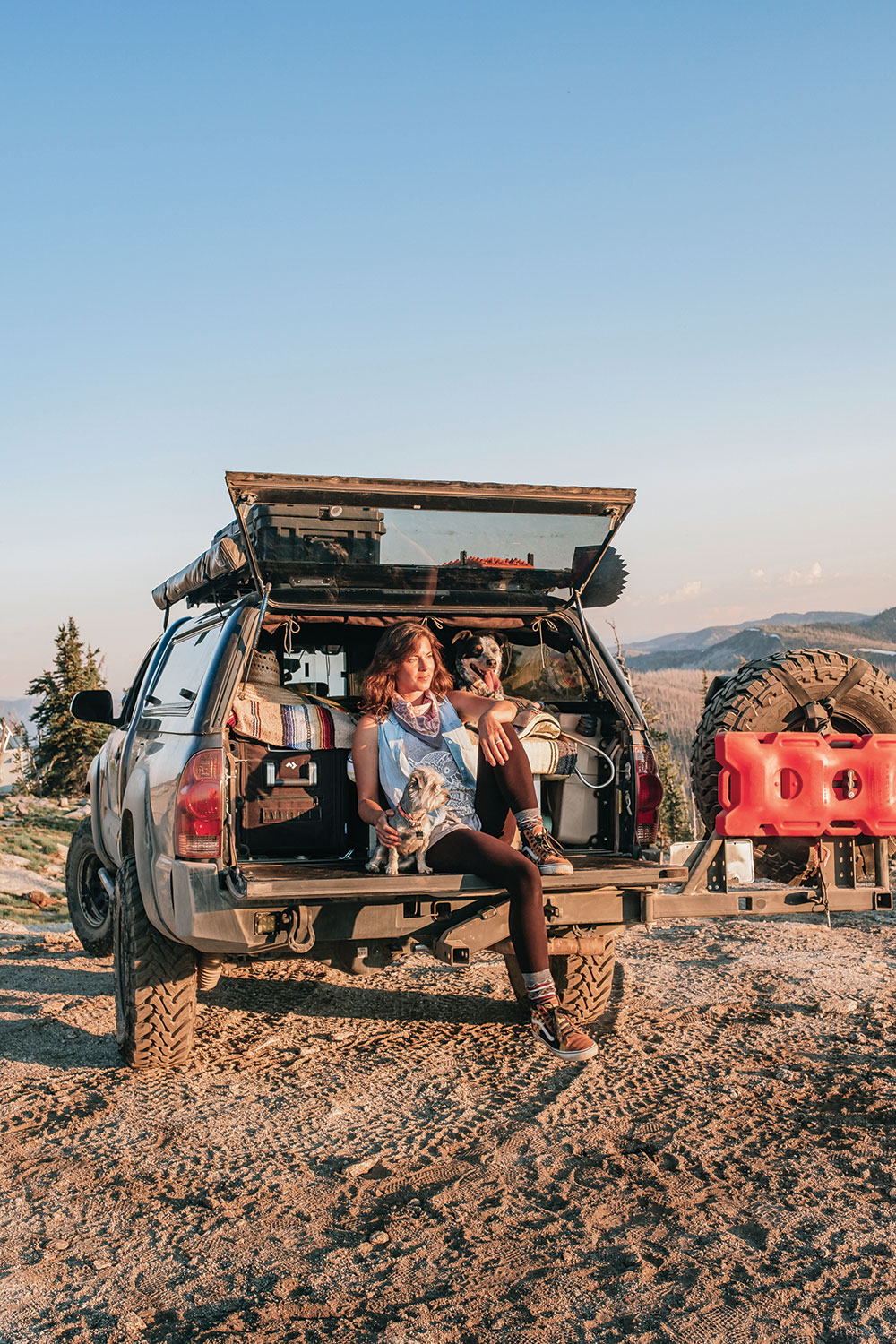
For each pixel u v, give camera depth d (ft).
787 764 16.70
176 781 15.15
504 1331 9.14
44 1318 9.57
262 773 16.17
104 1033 18.78
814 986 20.62
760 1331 9.05
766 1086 15.24
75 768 172.24
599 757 17.67
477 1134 13.69
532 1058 16.83
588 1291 9.77
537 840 15.35
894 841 17.88
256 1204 11.80
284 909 14.53
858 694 18.56
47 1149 13.50
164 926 15.47
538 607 18.43
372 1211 11.58
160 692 19.25
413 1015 19.56
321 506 16.84
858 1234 10.71
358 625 19.40
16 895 50.06
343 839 16.52
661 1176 12.25
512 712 16.20
